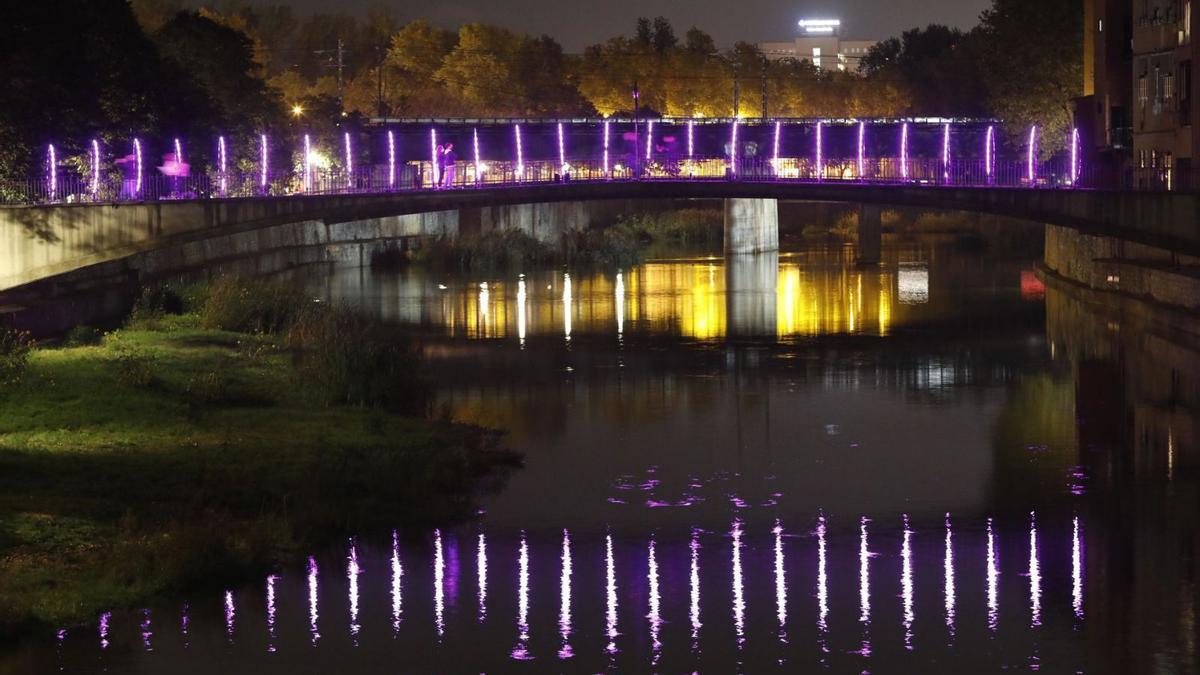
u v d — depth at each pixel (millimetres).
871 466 43156
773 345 68562
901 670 27578
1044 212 76000
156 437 40875
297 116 127125
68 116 78125
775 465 43250
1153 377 57719
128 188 80875
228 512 34312
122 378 47719
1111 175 93062
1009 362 62406
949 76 184500
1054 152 109750
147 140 86000
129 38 85375
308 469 37844
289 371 52219
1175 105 81438
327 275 106688
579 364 62625
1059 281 90125
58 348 59281
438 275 107000
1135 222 71938
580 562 33594
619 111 196000
